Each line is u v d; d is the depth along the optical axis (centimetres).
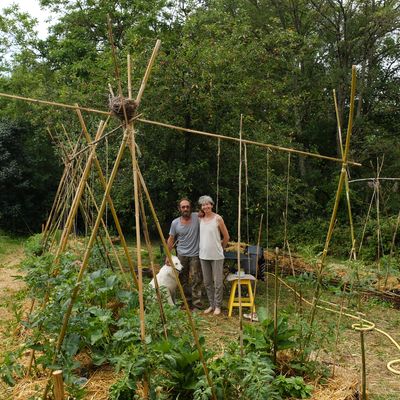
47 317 415
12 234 1789
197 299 755
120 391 365
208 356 398
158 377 373
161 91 891
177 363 391
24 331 563
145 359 358
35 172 1823
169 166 927
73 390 380
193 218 752
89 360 473
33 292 477
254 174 967
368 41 1847
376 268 957
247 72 1002
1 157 1766
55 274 480
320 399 407
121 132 909
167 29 1784
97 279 501
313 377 446
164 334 416
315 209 1695
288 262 1062
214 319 701
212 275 732
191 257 750
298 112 1905
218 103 911
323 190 1819
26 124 1809
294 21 1920
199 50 920
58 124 1084
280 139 1065
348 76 1855
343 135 1886
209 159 960
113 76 955
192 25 1023
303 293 861
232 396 381
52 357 403
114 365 430
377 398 452
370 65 1931
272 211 1125
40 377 443
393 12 1692
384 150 1716
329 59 1984
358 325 434
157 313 428
